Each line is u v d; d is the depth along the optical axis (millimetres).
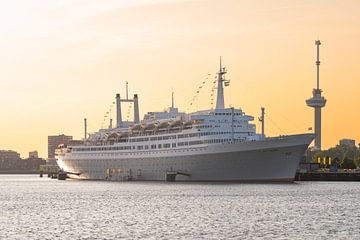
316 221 160000
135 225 155750
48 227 154000
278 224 154875
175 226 153000
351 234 138750
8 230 149000
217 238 135000
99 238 136125
